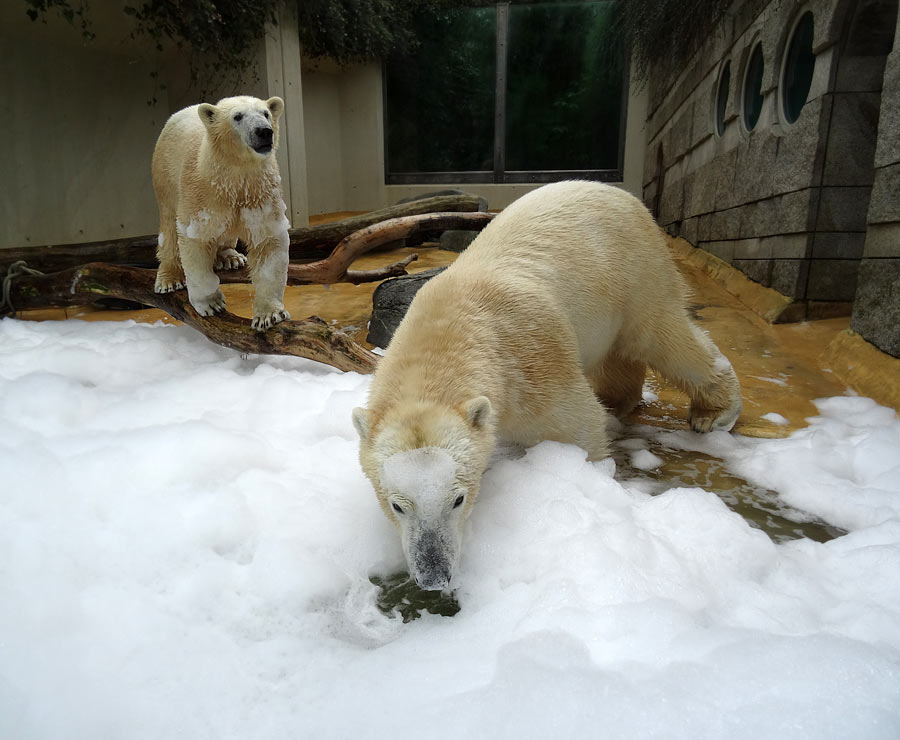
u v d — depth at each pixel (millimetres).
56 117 8656
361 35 13312
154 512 2471
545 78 14961
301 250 8305
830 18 4770
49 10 7785
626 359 3488
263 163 3729
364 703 1655
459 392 2277
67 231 8977
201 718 1643
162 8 8453
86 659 1799
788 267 5625
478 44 14938
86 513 2463
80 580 2117
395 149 15922
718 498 2564
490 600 2088
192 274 4184
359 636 2014
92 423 3314
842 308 5402
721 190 7871
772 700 1519
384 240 5805
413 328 2553
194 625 1988
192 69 9852
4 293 5812
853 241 5242
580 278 2889
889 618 1855
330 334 4105
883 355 3986
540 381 2586
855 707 1487
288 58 10055
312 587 2158
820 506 2682
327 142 15305
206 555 2293
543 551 2203
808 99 5309
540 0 14336
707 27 8781
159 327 5152
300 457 3000
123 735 1586
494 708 1539
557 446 2730
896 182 3854
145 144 9914
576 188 3166
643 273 3123
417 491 1943
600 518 2355
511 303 2611
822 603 2000
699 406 3500
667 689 1560
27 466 2656
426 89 15383
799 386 4156
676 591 1987
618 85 14609
